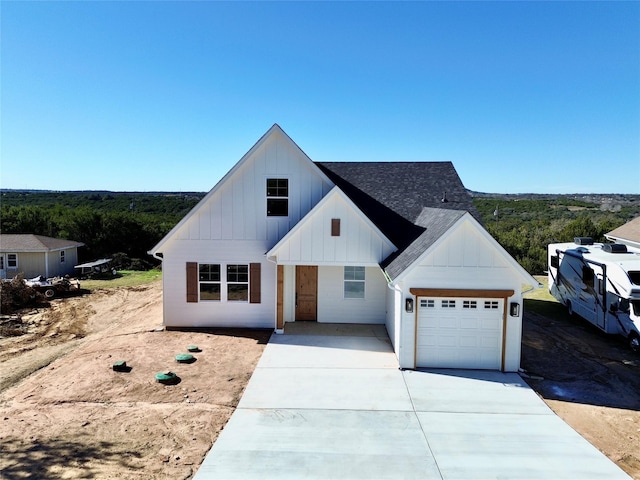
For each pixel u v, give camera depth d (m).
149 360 12.59
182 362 12.38
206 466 7.44
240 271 15.96
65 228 40.22
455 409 9.70
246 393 10.40
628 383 11.29
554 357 13.23
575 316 18.22
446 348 12.14
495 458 7.79
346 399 10.14
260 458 7.71
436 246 11.66
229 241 15.77
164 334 15.20
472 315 12.01
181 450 7.93
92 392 10.41
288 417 9.24
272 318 15.95
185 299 16.02
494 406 9.86
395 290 12.70
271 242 15.77
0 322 17.48
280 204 15.72
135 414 9.30
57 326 17.38
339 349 13.57
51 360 13.01
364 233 14.66
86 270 33.75
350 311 16.53
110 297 23.45
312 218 14.59
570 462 7.70
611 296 14.82
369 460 7.69
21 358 13.20
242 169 15.59
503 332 11.95
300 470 7.36
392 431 8.71
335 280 16.48
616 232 25.80
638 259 15.39
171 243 15.84
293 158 15.60
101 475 7.13
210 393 10.39
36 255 30.61
